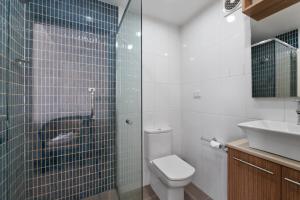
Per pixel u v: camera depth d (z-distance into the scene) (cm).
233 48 150
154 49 207
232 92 151
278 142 92
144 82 200
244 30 140
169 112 218
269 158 91
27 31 146
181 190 157
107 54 185
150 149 186
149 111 203
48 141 155
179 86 226
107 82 185
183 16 203
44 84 153
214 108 171
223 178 158
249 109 138
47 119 154
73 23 167
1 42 105
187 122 213
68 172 164
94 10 178
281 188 87
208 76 178
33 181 148
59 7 160
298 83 108
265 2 111
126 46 158
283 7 115
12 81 121
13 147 124
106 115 184
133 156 149
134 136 146
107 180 185
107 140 185
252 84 134
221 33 162
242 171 109
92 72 176
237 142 124
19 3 135
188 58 211
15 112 127
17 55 130
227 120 156
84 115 172
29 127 147
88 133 174
